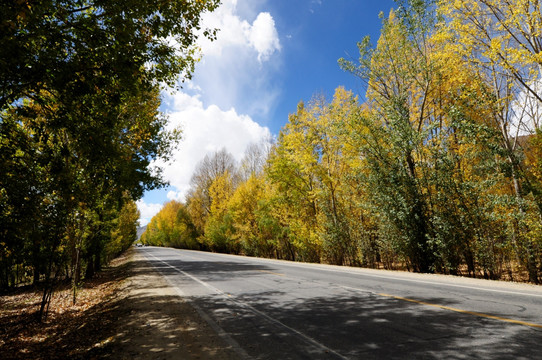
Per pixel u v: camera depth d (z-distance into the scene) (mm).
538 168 11938
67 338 6141
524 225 11797
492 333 4305
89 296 12039
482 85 12445
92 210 10117
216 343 4555
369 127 15422
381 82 16578
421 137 13969
